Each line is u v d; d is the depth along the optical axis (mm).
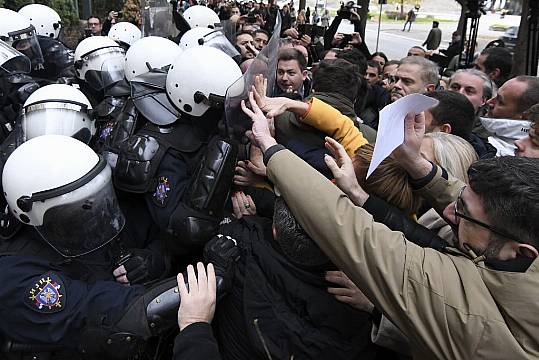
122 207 1786
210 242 1483
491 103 2838
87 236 1388
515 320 912
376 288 1023
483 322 920
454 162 1651
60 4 10594
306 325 1265
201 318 1247
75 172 1348
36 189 1305
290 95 2699
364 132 2332
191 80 1722
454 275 985
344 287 1274
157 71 2066
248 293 1319
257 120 1371
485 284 963
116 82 2648
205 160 1634
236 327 1369
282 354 1250
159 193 1643
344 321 1262
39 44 3791
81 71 2887
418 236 1281
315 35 7410
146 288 1380
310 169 1180
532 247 940
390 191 1355
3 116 2611
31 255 1403
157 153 1669
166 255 1743
